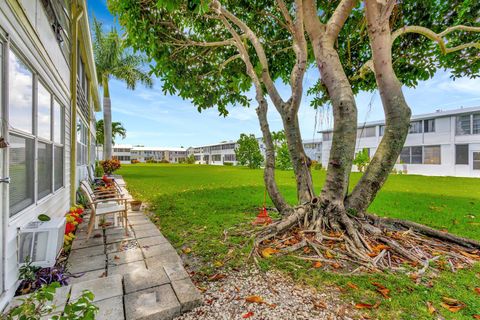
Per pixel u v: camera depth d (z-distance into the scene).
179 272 2.36
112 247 3.14
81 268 2.56
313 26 3.52
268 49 5.41
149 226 4.06
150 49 4.45
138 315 1.71
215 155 44.31
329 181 3.42
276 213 4.80
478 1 3.83
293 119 4.05
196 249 3.03
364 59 5.25
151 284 2.12
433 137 15.87
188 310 1.86
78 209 4.57
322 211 3.34
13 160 2.14
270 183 4.25
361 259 2.57
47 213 3.12
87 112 9.03
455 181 11.79
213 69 5.50
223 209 5.22
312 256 2.68
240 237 3.33
